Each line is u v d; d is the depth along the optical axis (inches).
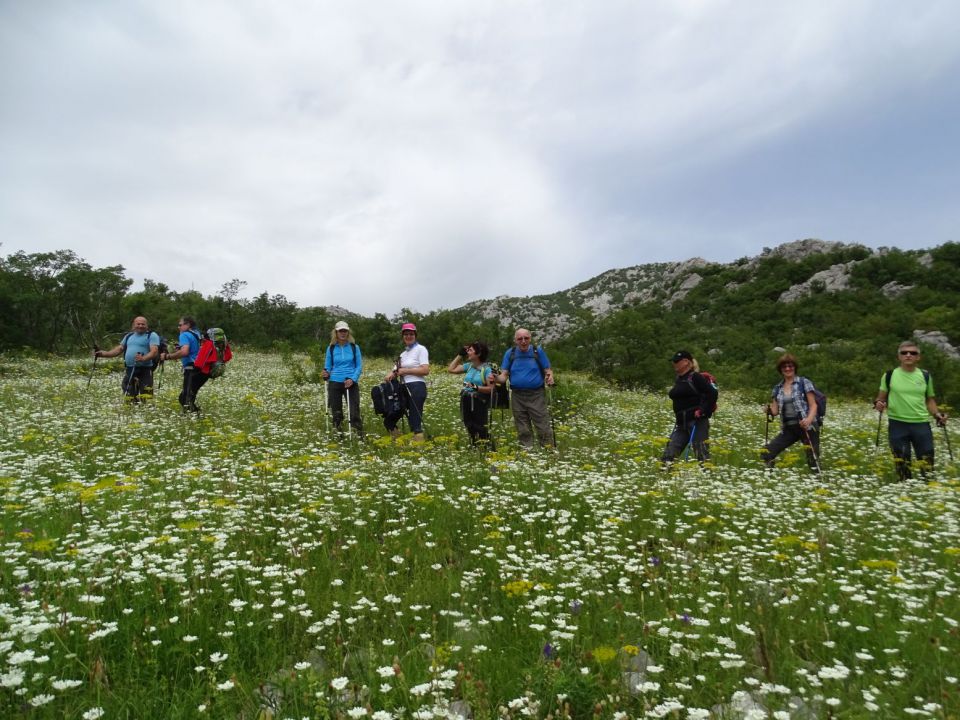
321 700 98.6
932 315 2454.5
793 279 4483.3
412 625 132.0
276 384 761.6
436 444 382.0
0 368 826.2
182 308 1594.5
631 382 1182.3
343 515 216.7
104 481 203.6
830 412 866.1
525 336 394.6
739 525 213.9
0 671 102.8
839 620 143.8
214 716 98.4
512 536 207.3
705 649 122.9
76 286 1250.6
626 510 233.3
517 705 99.0
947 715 103.7
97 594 137.6
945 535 212.7
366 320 1690.5
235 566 151.6
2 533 171.8
